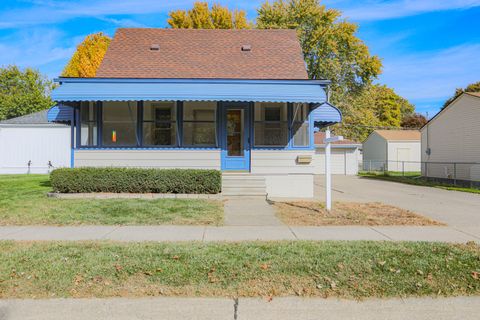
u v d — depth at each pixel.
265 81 14.43
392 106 63.34
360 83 41.84
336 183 24.59
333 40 39.00
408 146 40.47
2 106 48.62
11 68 53.59
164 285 5.16
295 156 14.95
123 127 14.87
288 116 15.01
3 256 6.28
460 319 4.43
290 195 14.84
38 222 9.28
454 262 6.09
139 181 13.10
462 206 13.19
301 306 4.67
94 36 37.94
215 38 19.47
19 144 24.38
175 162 14.83
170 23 35.47
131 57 17.77
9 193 13.84
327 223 9.42
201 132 15.05
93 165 14.67
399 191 19.00
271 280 5.32
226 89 13.96
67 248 6.82
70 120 15.59
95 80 14.15
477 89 48.22
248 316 4.44
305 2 38.59
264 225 9.14
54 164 24.44
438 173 27.02
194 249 6.74
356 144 35.12
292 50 18.66
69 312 4.51
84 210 10.62
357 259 6.16
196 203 11.87
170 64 17.36
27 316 4.42
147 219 9.64
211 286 5.13
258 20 39.47
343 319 4.41
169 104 14.99
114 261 6.04
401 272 5.64
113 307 4.61
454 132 25.27
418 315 4.51
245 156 15.03
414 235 8.21
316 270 5.67
